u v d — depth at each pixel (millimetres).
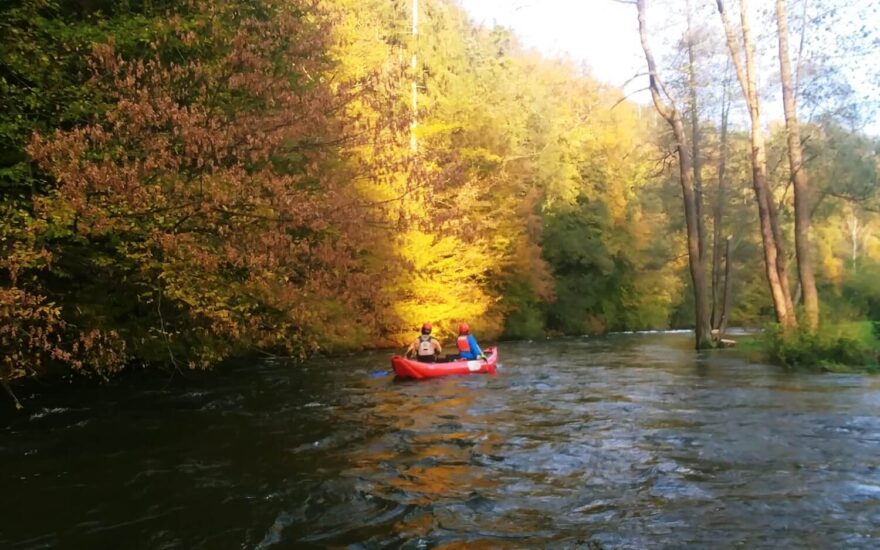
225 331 11766
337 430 8211
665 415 9117
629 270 39219
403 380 13312
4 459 6719
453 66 28141
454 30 30078
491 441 7555
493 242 26922
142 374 13602
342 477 6039
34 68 8156
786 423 8406
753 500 5324
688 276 45562
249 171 9633
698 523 4812
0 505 5270
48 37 8648
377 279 11406
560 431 8094
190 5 9305
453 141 26078
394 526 4777
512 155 29281
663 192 31312
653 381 12945
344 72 15586
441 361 15016
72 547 4406
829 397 10508
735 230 30906
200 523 4848
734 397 10648
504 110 30203
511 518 4945
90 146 8195
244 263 9125
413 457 6797
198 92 9078
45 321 9266
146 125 7918
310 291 11062
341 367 15742
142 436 7844
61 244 8961
